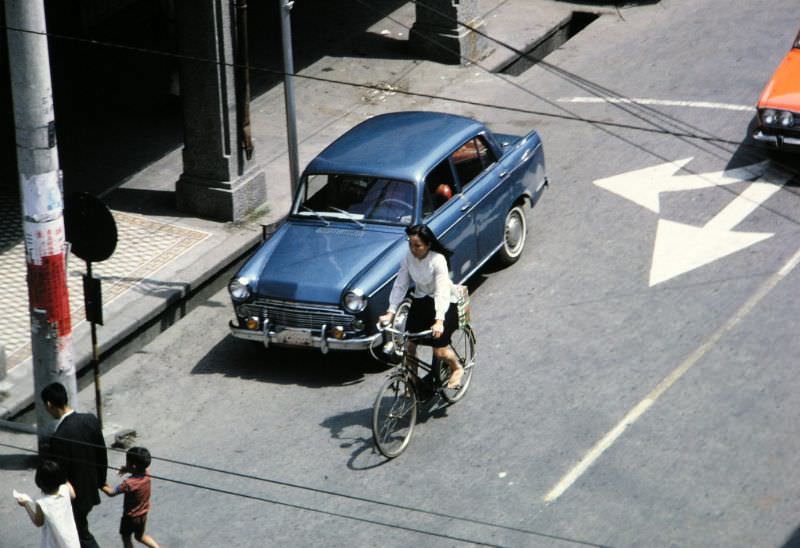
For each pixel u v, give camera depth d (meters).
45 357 23.42
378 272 25.64
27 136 22.14
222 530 21.75
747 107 37.66
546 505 21.81
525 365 26.28
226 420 25.20
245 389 26.28
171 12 38.25
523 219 30.52
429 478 22.80
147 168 35.50
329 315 25.44
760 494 21.77
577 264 30.09
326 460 23.56
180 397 26.20
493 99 39.78
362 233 26.92
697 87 39.44
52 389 20.27
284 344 25.97
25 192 22.52
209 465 23.67
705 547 20.45
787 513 21.23
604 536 20.89
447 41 42.12
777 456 22.77
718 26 44.25
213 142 31.86
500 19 45.97
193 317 29.41
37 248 22.77
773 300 27.91
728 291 28.41
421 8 42.22
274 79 41.03
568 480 22.47
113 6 39.00
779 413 24.03
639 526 21.09
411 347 23.69
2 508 22.94
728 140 35.56
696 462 22.75
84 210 22.73
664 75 40.62
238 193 32.34
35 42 21.72
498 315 28.25
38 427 24.02
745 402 24.47
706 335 26.83
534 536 21.00
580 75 41.34
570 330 27.44
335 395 25.78
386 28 45.00
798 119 32.53
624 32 44.75
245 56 31.47
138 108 39.06
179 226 32.19
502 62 42.56
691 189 33.12
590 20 46.72
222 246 31.11
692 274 29.23
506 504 21.91
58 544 18.98
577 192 33.56
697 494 21.86
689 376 25.45
